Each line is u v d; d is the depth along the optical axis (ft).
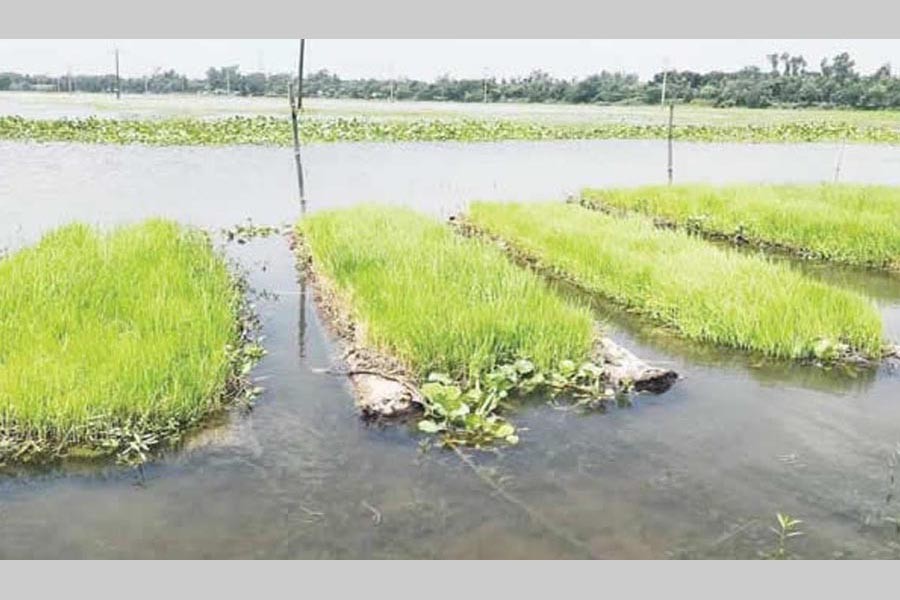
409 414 25.68
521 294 32.45
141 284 33.96
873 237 49.96
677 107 282.97
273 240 54.39
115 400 23.81
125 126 127.24
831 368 30.73
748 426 25.55
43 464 22.35
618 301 39.32
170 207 67.31
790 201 61.00
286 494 20.95
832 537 19.15
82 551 18.37
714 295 34.65
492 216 55.42
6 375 24.32
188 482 21.57
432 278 33.96
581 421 25.73
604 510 20.25
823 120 194.49
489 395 26.07
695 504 20.62
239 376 28.25
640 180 90.99
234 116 164.66
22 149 102.73
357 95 372.17
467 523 19.57
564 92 328.29
